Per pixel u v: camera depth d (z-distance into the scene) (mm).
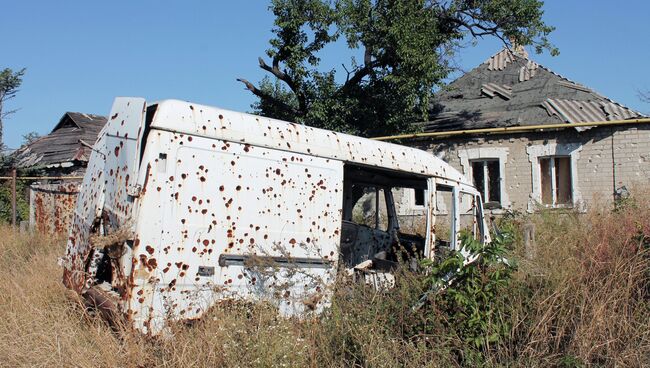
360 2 16422
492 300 5656
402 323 5668
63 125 25859
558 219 9812
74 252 6449
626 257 6363
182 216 5391
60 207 13047
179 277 5344
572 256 6602
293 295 6059
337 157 6574
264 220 5918
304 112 17625
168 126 5398
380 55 16688
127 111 5727
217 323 5211
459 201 7824
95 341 5215
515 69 19266
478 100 18406
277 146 6090
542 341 5410
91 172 6566
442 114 18062
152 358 4949
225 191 5672
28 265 8375
